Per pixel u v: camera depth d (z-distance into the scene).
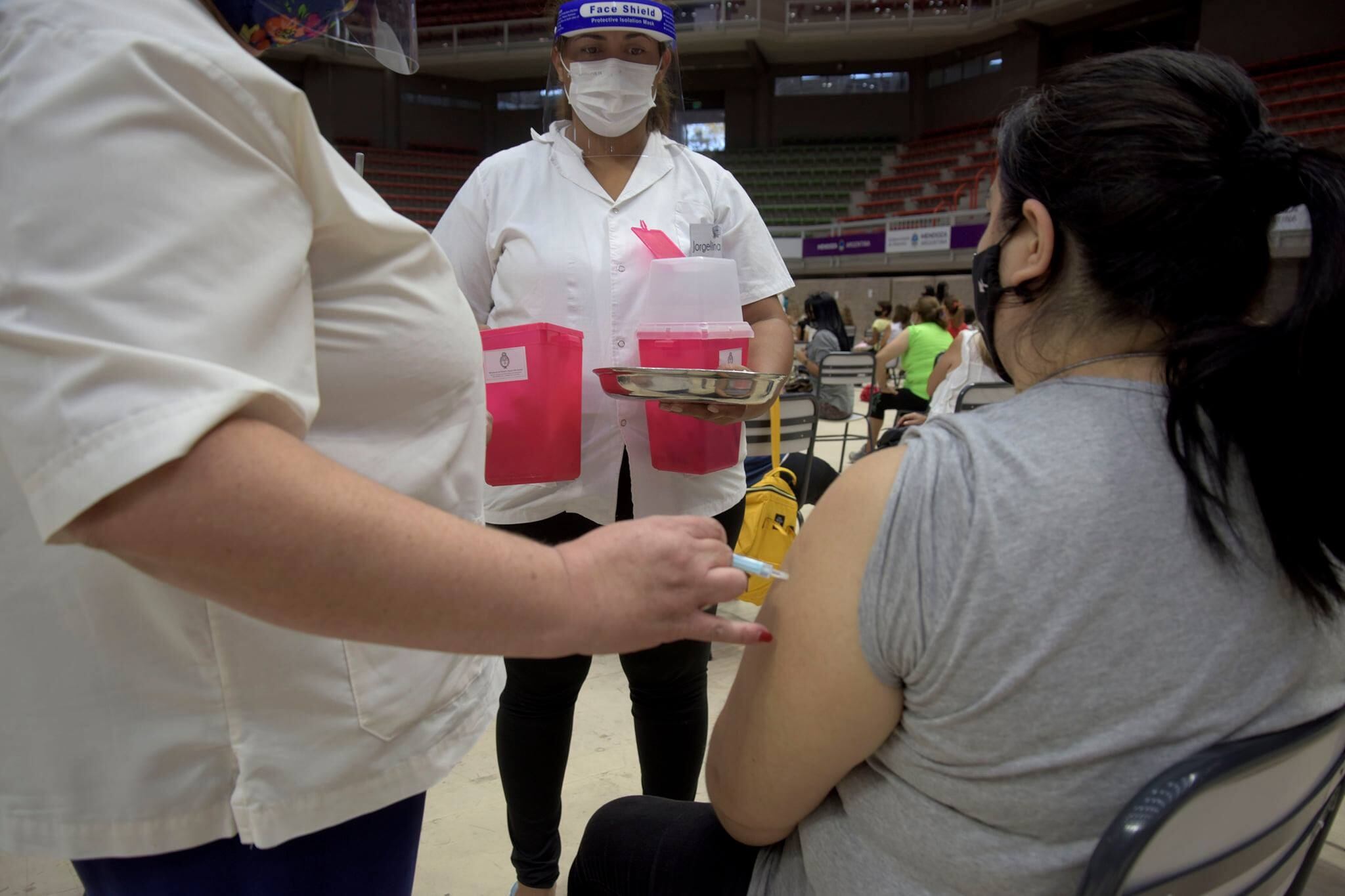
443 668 0.82
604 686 2.52
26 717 0.69
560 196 1.50
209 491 0.53
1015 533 0.65
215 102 0.59
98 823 0.70
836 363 6.11
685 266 1.33
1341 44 13.91
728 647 2.90
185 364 0.53
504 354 1.29
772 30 17.30
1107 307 0.71
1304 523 0.63
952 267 14.80
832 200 18.14
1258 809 0.66
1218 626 0.65
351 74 18.44
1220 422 0.65
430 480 0.78
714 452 1.41
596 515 1.51
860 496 0.71
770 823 0.81
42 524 0.54
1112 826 0.60
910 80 19.02
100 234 0.54
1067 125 0.71
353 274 0.71
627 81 1.41
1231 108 0.68
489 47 18.09
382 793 0.78
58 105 0.54
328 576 0.55
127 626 0.67
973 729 0.67
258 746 0.71
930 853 0.71
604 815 1.06
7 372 0.54
